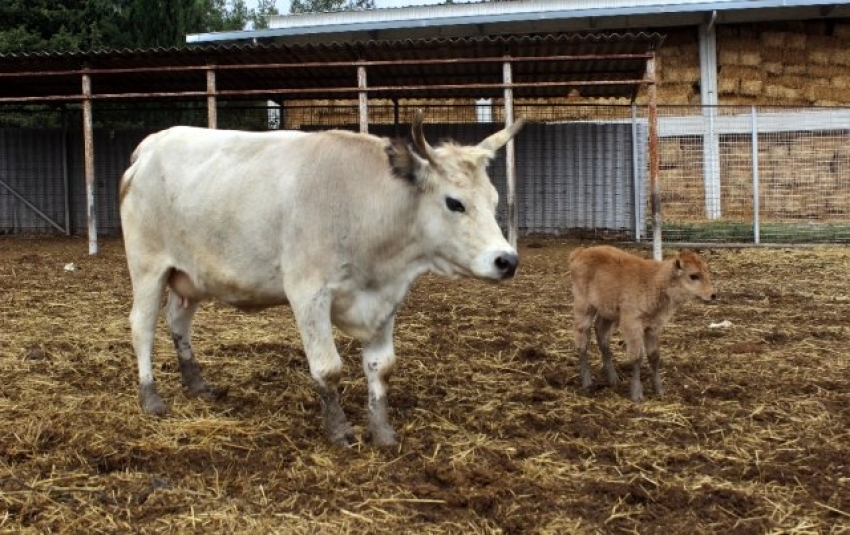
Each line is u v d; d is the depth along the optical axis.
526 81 16.80
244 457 4.68
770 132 17.77
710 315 8.84
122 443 4.82
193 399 5.80
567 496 4.15
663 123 18.06
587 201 17.53
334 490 4.18
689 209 17.98
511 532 3.75
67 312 8.92
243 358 7.02
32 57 13.45
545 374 6.50
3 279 11.22
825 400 5.76
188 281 5.41
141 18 21.47
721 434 5.09
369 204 4.68
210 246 5.11
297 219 4.74
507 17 19.11
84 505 4.01
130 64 14.05
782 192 17.69
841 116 17.33
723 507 4.02
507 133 4.87
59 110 18.55
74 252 14.56
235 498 4.10
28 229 18.84
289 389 6.07
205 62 13.95
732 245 15.22
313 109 19.91
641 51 13.64
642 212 17.33
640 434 5.08
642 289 5.69
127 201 5.54
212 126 13.27
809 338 7.71
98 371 6.52
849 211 17.38
